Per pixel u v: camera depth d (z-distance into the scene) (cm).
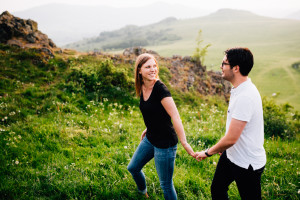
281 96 6806
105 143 480
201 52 1391
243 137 223
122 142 485
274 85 8381
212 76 1419
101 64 924
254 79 9594
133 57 1244
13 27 1164
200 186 334
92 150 438
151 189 326
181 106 948
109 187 316
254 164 225
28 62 945
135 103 832
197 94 1136
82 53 1273
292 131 771
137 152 280
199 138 525
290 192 328
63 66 992
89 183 317
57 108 642
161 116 245
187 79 1202
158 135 250
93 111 672
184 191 322
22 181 320
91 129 536
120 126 533
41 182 322
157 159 254
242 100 209
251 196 237
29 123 534
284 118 896
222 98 1265
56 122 555
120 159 398
